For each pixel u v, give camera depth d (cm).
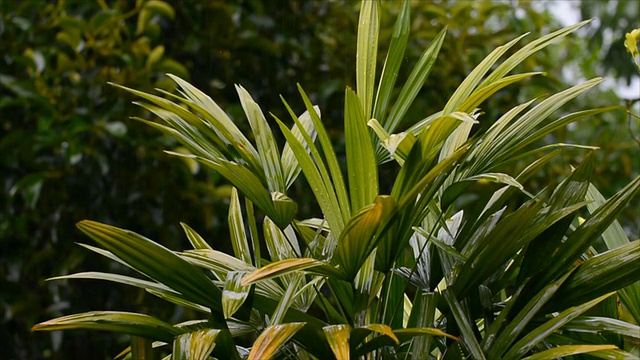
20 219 447
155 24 458
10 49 470
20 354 455
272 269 232
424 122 259
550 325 240
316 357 251
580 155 584
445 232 278
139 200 456
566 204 260
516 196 540
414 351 247
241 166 248
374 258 256
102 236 244
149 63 450
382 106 263
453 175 262
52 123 445
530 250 258
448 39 533
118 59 455
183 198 457
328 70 513
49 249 448
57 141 427
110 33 461
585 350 232
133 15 504
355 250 242
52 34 478
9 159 443
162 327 246
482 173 255
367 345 246
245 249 273
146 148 453
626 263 247
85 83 452
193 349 236
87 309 455
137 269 248
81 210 455
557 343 261
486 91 242
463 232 264
